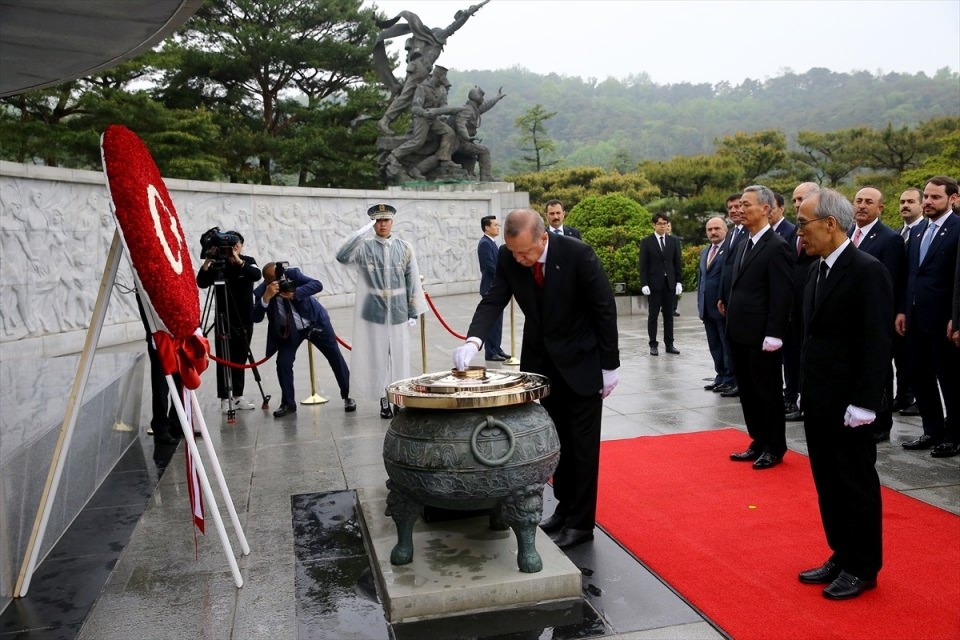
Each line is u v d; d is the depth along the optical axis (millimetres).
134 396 5961
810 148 31172
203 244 6617
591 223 15008
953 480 4469
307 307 6703
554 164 38875
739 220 6727
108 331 10984
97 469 4770
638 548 3613
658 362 9070
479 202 19875
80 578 3471
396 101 20188
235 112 24297
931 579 3152
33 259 9453
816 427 3143
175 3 3086
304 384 8289
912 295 5195
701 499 4258
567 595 3139
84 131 17297
